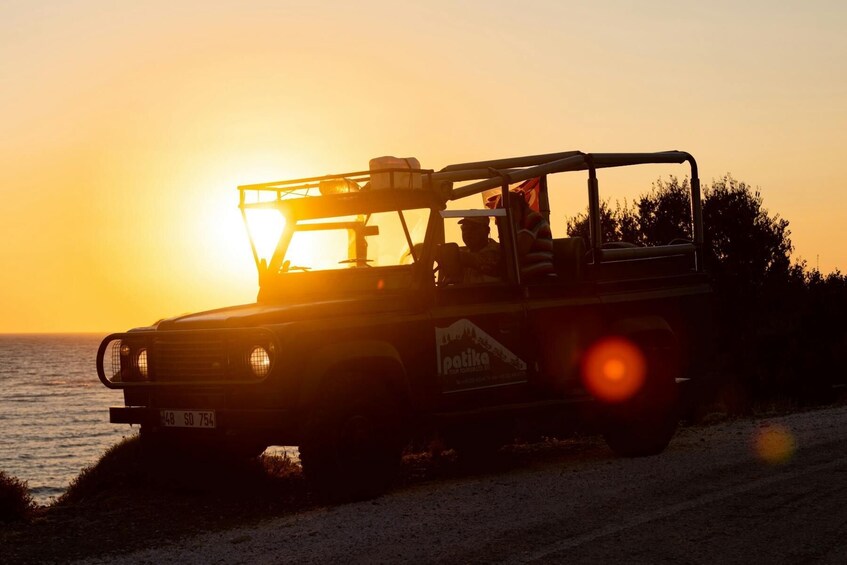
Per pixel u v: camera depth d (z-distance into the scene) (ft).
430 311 27.43
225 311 27.40
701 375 35.24
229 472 28.14
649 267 34.32
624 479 27.22
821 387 53.11
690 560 18.30
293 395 24.17
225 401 24.53
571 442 37.81
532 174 29.96
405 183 27.81
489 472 30.53
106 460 29.27
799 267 69.87
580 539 20.11
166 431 26.27
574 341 30.94
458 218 29.07
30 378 630.33
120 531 22.74
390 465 25.62
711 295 36.22
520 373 29.43
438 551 19.45
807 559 18.24
